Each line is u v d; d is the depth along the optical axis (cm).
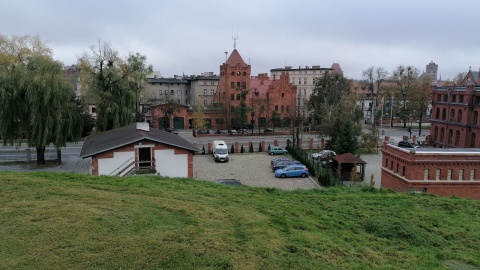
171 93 10831
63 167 4116
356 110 6756
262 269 1069
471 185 3275
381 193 2536
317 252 1269
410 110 9306
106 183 2005
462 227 1834
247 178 4038
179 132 7738
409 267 1270
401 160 3375
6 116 3944
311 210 1870
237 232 1330
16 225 1220
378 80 9569
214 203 1739
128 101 4722
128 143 2839
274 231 1409
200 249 1129
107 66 4662
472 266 1373
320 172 3941
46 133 3994
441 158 3225
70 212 1343
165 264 1035
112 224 1261
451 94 5959
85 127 5972
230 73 8362
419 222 1839
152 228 1258
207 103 10400
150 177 2388
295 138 6275
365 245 1465
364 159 5241
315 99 8425
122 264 1021
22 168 4056
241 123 7656
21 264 992
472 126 5459
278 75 12544
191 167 3025
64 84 4084
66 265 1001
